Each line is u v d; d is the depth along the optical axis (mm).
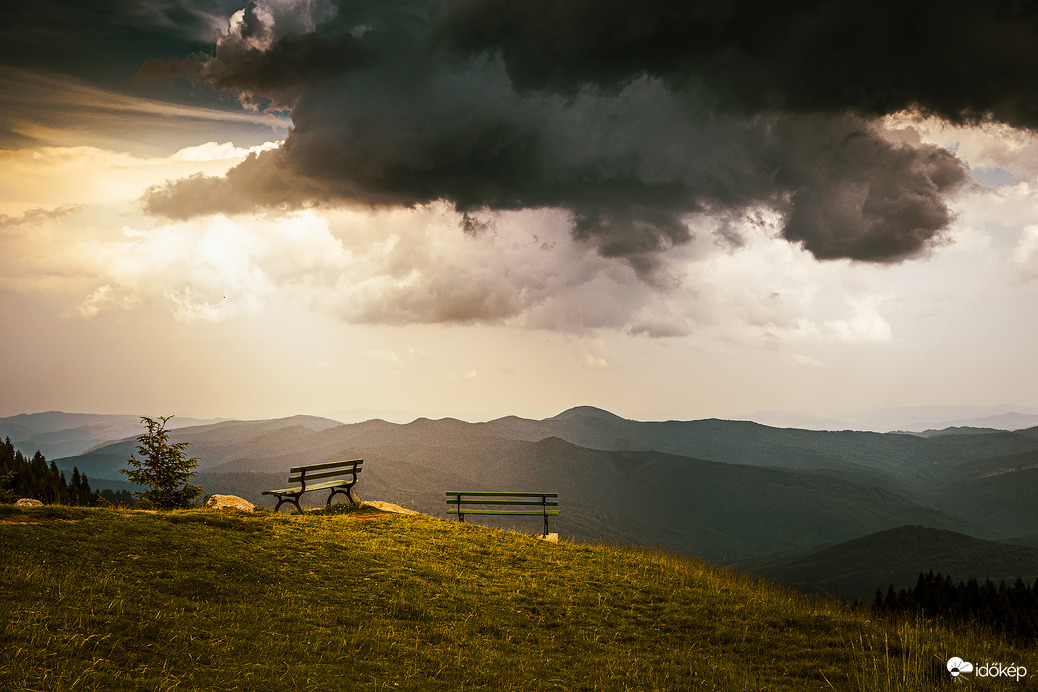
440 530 19984
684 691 11031
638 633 13906
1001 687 11438
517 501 23000
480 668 11047
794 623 14844
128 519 15453
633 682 11258
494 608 14422
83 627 9562
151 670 8836
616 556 19609
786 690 11297
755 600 16438
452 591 14969
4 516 14414
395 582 14883
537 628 13711
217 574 13273
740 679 11656
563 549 19766
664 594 16484
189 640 9977
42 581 10977
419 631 12438
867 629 14539
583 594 15992
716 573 19406
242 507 20297
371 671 10156
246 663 9531
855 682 11586
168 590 11945
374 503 23547
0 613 9453
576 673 11469
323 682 9383
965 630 15359
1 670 7910
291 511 21750
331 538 17312
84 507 16422
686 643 13648
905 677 11664
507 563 17734
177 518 16422
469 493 23062
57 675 8094
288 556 15172
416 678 10180
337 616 12359
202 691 8516
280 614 11898
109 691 8023
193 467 21812
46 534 13195
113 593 11156
